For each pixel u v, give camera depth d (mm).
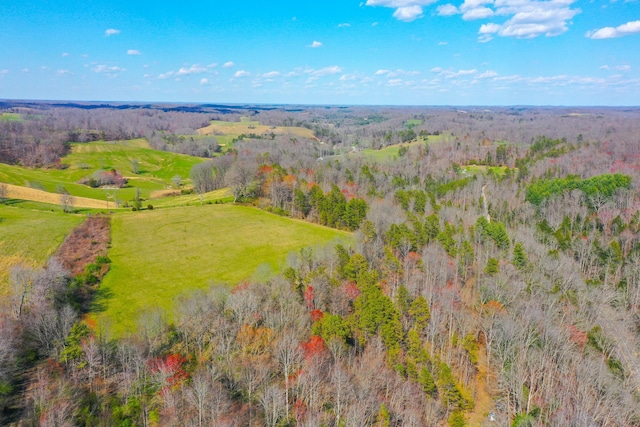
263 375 60938
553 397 60750
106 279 84438
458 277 94312
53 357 60906
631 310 83375
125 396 56500
